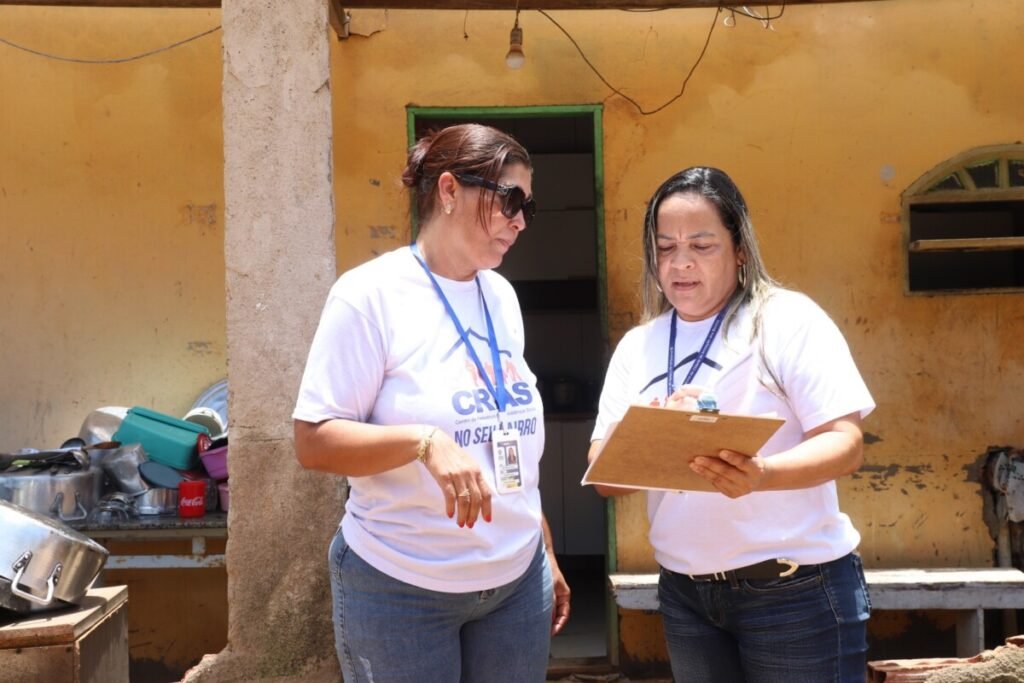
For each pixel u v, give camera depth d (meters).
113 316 5.04
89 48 5.00
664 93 4.99
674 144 5.00
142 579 4.96
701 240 2.34
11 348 5.02
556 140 7.54
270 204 3.40
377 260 2.22
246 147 3.40
